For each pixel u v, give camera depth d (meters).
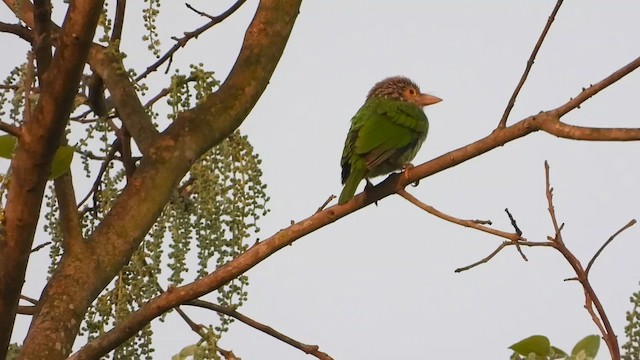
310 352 9.52
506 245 7.73
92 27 7.26
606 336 6.48
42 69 8.05
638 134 7.64
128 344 9.03
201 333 8.98
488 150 8.36
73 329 8.54
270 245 8.56
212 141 9.48
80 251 8.81
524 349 6.71
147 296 9.27
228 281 8.51
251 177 9.28
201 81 9.77
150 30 9.95
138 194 9.16
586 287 6.73
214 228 9.20
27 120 7.48
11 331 7.95
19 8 10.38
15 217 7.59
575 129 7.81
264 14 10.15
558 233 7.00
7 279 7.71
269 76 9.95
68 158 7.66
